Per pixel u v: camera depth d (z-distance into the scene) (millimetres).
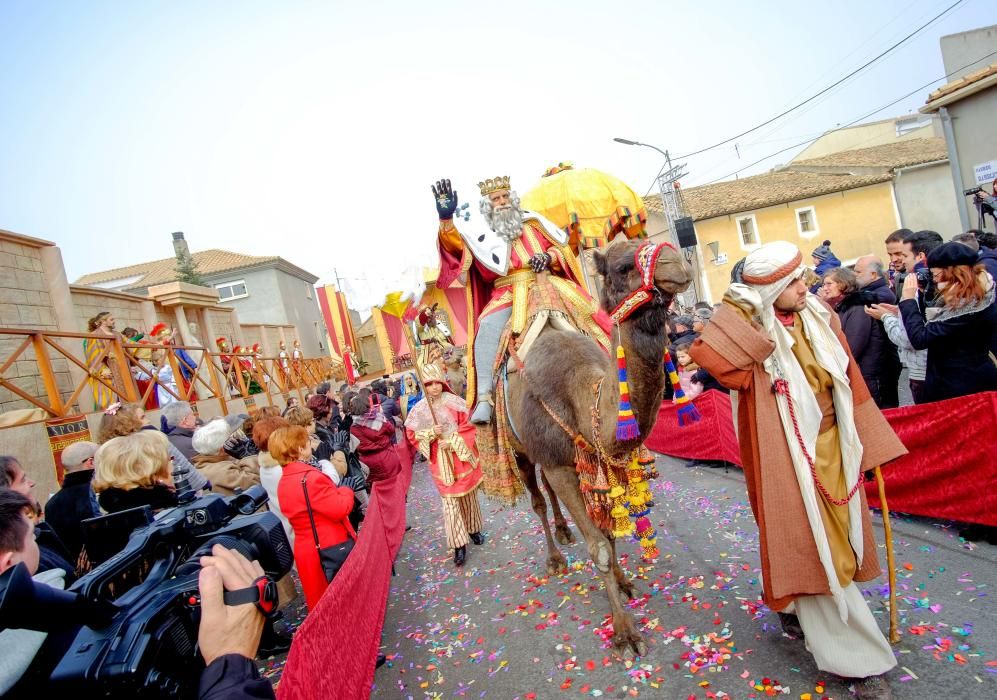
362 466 7223
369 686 3705
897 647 2959
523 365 4027
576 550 5398
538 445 3760
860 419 2781
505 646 3990
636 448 3398
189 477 4566
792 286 2711
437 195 4484
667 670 3248
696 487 6418
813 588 2662
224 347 14656
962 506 3869
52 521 3781
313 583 4145
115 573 1690
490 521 7195
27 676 1784
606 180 5059
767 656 3154
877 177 28641
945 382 4121
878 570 2719
